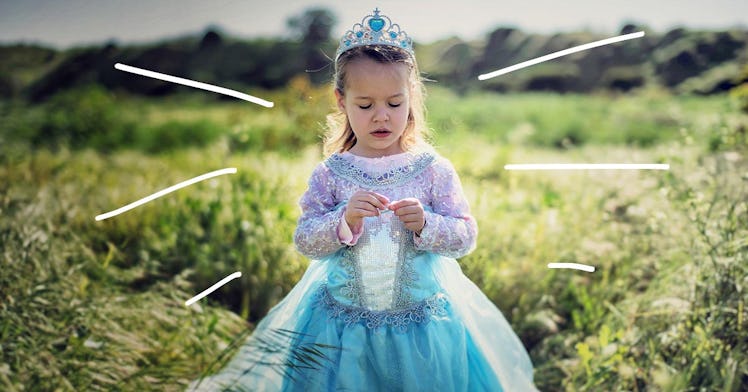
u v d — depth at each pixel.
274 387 2.73
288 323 2.82
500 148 9.50
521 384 2.81
